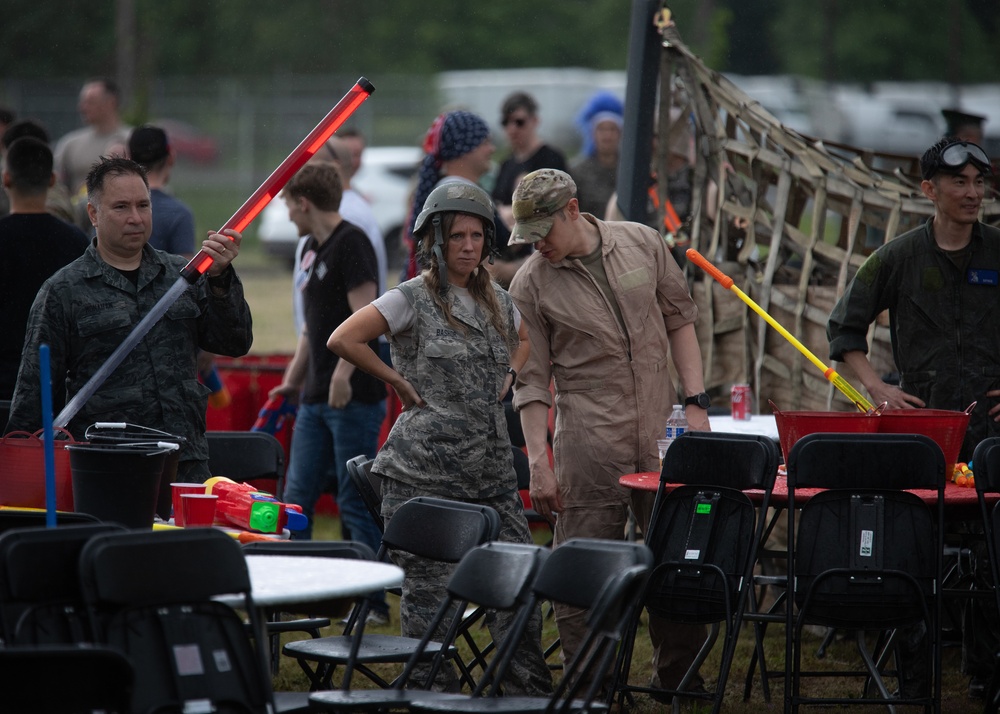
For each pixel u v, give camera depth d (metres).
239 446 19.30
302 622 16.47
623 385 17.81
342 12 124.19
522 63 125.38
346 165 25.58
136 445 14.11
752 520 16.62
